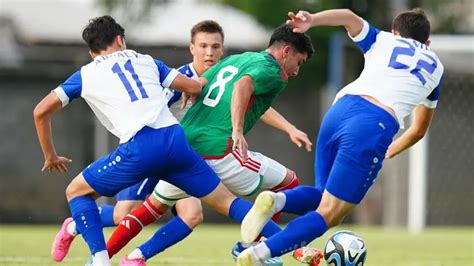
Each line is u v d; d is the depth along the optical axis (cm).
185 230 2361
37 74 5994
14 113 5950
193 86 2248
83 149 5888
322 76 6531
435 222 6025
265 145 6106
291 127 2527
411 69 2142
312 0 7019
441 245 3984
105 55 2239
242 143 2095
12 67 5966
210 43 2592
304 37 2250
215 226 5878
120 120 2133
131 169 2112
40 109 2162
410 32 2242
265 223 2033
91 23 2273
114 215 2653
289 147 6131
